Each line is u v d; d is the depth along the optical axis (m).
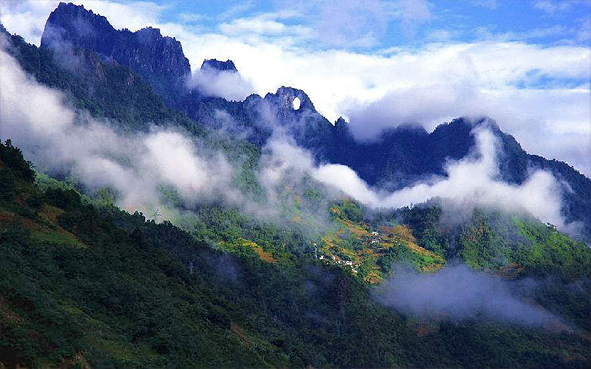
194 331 76.75
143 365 60.66
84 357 54.84
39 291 58.53
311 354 122.56
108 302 69.81
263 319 128.62
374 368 139.88
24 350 50.78
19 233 72.12
